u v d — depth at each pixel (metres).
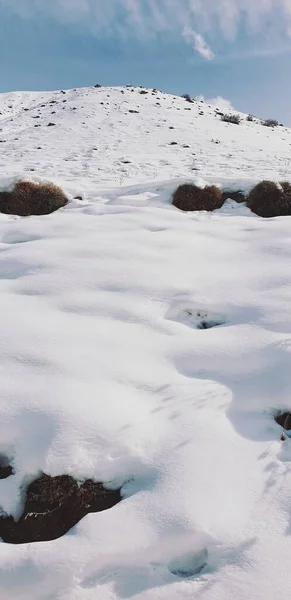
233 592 2.59
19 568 2.75
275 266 6.77
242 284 6.25
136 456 3.50
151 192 12.12
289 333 5.00
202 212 10.91
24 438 3.59
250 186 11.91
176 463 3.43
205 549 2.88
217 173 14.67
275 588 2.58
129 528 2.96
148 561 2.85
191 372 4.63
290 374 4.35
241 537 2.87
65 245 7.55
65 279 6.30
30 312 5.43
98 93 40.06
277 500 3.15
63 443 3.50
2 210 11.41
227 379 4.52
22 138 23.83
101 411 3.82
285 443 3.75
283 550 2.79
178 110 34.53
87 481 3.43
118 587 2.70
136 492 3.31
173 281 6.33
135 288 6.10
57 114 31.69
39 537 3.15
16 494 3.36
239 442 3.71
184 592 2.64
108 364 4.51
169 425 3.83
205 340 5.04
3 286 6.18
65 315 5.43
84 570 2.76
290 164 16.84
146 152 19.62
